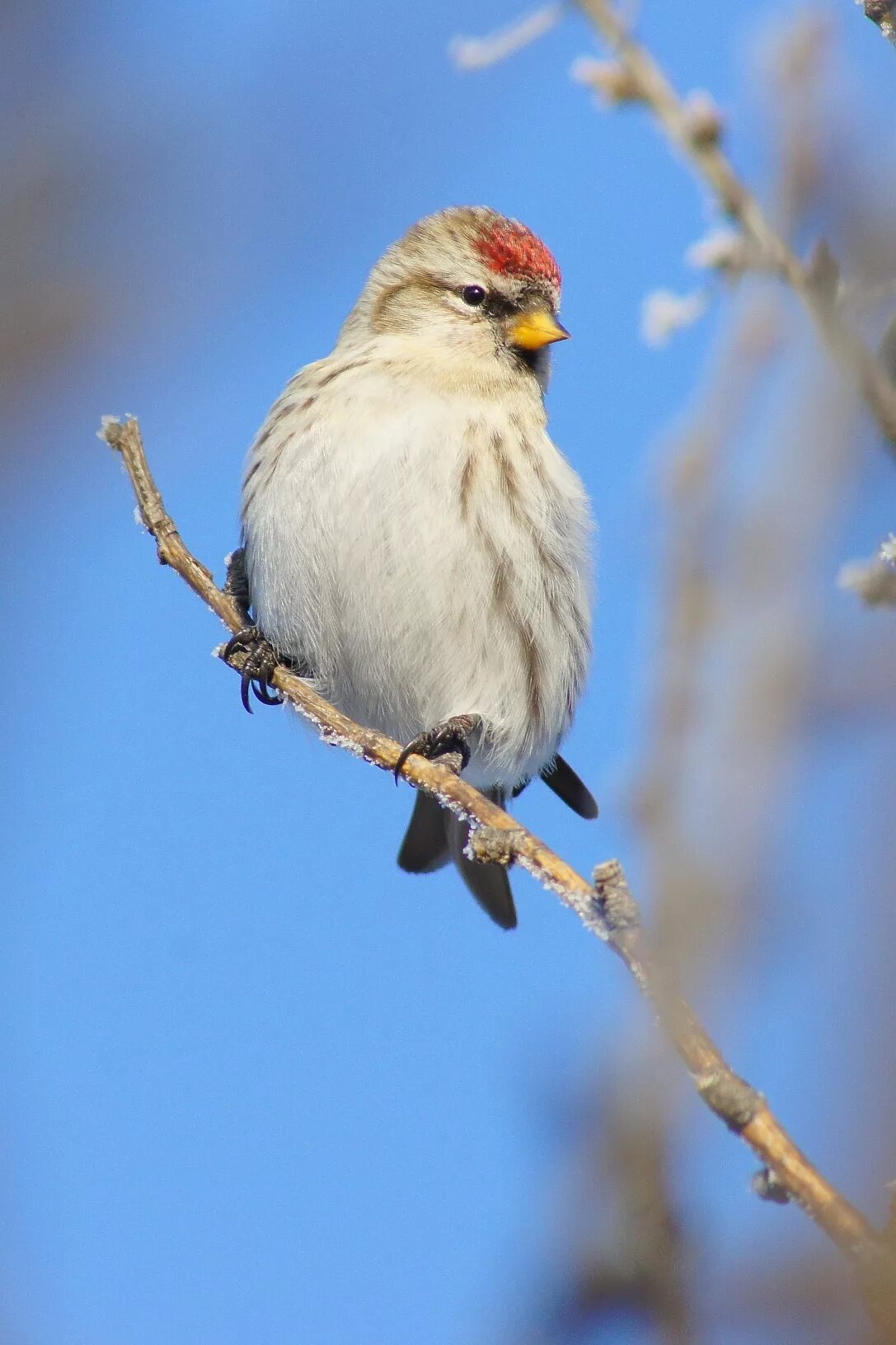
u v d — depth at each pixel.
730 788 3.69
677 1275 3.12
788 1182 3.15
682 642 3.93
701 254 3.88
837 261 3.81
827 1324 2.98
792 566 4.04
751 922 3.46
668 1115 3.29
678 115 3.90
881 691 3.86
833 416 4.24
